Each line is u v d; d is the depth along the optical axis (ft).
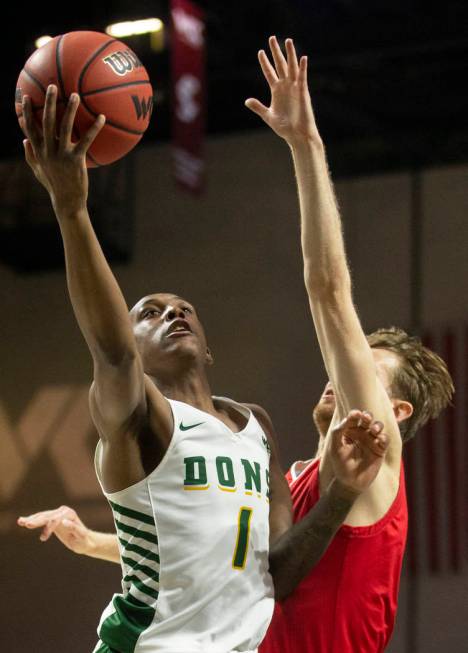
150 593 11.66
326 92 55.31
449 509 49.73
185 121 46.85
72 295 11.03
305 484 13.67
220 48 52.80
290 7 50.11
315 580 12.84
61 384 55.93
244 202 54.49
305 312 53.57
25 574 54.24
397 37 51.29
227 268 54.03
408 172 55.36
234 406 13.32
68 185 10.85
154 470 11.81
